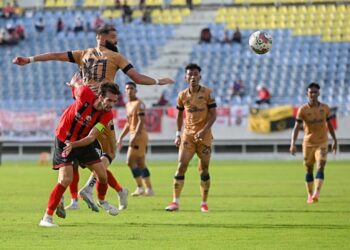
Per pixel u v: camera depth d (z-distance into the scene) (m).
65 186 33.91
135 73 34.97
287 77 119.25
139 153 53.91
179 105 42.44
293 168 88.62
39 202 47.50
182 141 42.06
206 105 41.81
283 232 32.06
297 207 44.34
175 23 129.88
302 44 125.06
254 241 29.12
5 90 121.75
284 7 131.00
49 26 131.00
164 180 70.50
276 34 127.38
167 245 27.97
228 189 59.47
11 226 34.12
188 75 41.53
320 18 129.38
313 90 48.59
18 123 108.56
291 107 106.25
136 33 128.38
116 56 35.09
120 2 134.88
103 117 33.22
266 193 55.44
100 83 34.84
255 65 121.38
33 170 88.12
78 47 127.75
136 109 53.69
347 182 66.56
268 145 108.19
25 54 126.75
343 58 122.81
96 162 34.84
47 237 30.23
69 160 33.84
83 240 29.34
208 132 41.72
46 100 120.06
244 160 107.56
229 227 33.91
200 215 39.62
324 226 34.31
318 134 48.56
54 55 35.12
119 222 36.09
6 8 132.88
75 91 36.66
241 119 106.75
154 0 133.88
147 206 45.34
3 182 67.75
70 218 37.97
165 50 125.50
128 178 73.94
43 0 136.00
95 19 130.25
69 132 33.19
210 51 124.19
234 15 131.00
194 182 68.44
